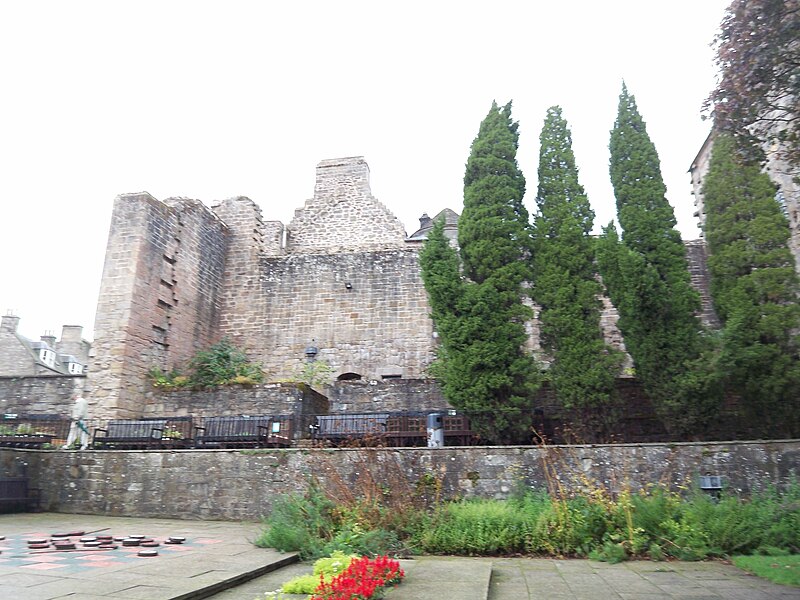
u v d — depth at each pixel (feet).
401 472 36.60
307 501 32.09
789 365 39.81
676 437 43.01
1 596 17.31
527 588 22.49
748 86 25.32
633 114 50.72
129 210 58.49
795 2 23.31
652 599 20.53
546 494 34.53
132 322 55.36
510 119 55.11
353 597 17.60
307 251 74.90
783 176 52.08
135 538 29.17
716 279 45.39
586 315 46.14
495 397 44.62
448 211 87.71
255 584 21.68
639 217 46.78
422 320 69.92
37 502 42.14
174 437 45.65
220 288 73.72
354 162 90.63
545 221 49.83
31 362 110.52
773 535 28.45
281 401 53.62
